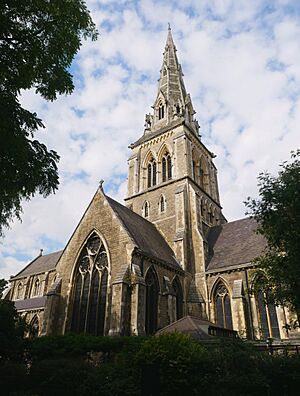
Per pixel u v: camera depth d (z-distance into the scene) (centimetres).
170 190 3950
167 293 2725
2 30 1212
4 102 1224
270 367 1431
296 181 1616
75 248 2994
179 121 4419
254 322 2677
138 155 4641
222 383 1371
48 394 1617
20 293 5178
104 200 3028
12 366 1834
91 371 1650
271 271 1800
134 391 1416
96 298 2623
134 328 2211
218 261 3306
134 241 2645
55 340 2100
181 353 1439
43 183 1402
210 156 4944
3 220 1412
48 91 1415
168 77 5288
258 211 1770
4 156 1227
